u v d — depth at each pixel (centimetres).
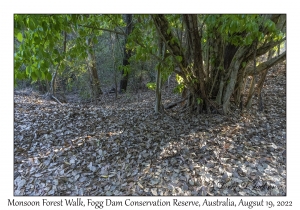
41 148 394
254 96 644
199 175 298
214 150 355
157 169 317
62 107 673
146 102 822
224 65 521
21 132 452
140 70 1095
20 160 357
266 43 451
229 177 289
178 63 441
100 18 416
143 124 477
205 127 450
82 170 327
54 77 905
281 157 334
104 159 351
